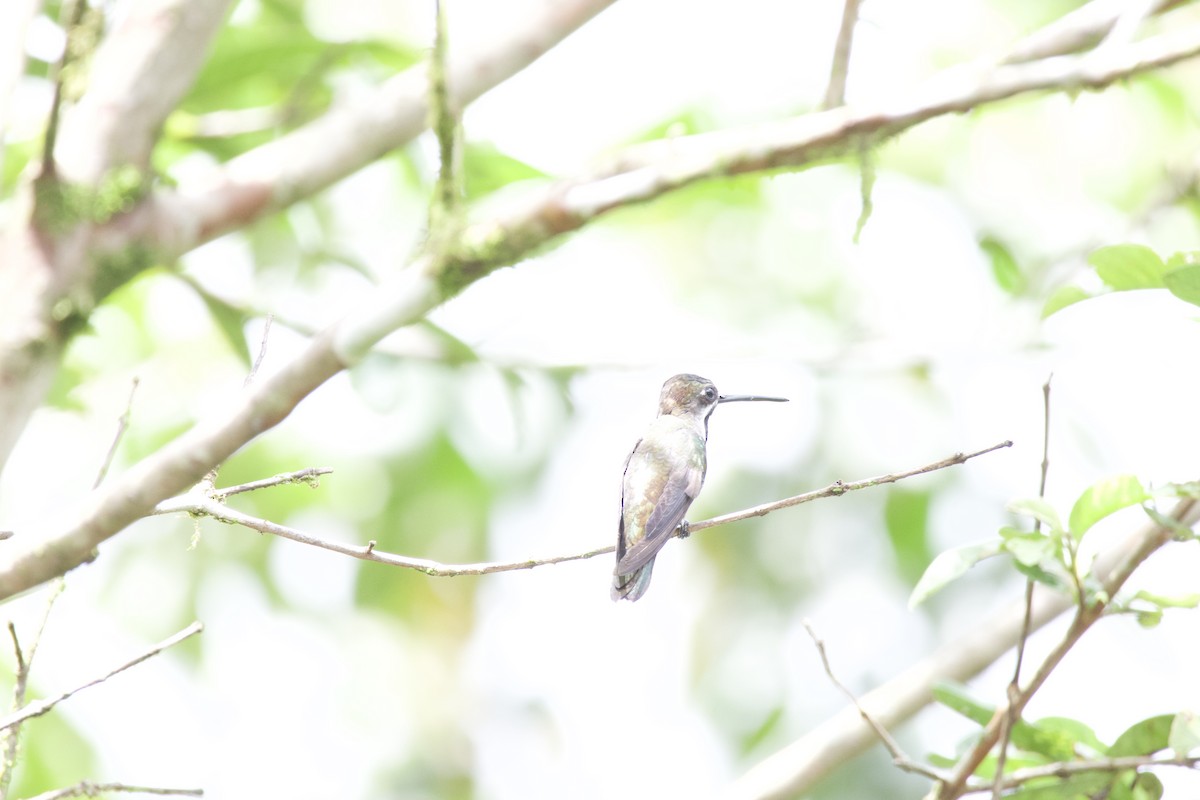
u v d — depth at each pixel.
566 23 8.02
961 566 5.95
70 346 7.27
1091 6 7.20
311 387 5.39
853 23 6.52
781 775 8.27
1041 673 6.00
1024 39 7.19
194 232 7.60
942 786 6.17
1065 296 6.63
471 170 10.66
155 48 7.63
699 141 6.04
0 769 5.88
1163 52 5.64
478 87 7.86
